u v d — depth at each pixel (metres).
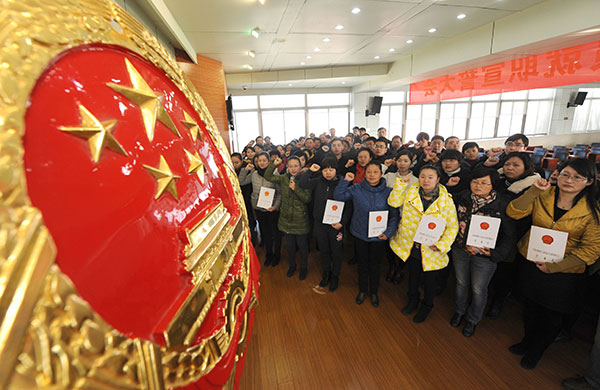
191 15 3.78
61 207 0.25
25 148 0.22
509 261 1.82
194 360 0.35
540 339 1.57
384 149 3.53
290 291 2.45
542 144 11.71
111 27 0.38
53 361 0.19
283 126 11.53
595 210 1.30
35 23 0.26
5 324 0.16
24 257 0.19
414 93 8.34
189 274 0.39
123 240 0.31
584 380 1.43
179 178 0.43
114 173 0.32
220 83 6.56
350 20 4.39
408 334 1.89
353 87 11.16
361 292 2.22
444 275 2.28
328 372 1.63
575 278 1.42
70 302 0.22
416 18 4.45
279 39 5.17
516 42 4.48
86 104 0.30
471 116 12.36
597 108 13.12
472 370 1.59
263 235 2.94
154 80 0.47
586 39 4.10
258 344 1.86
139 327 0.30
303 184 2.39
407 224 1.93
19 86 0.23
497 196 1.62
